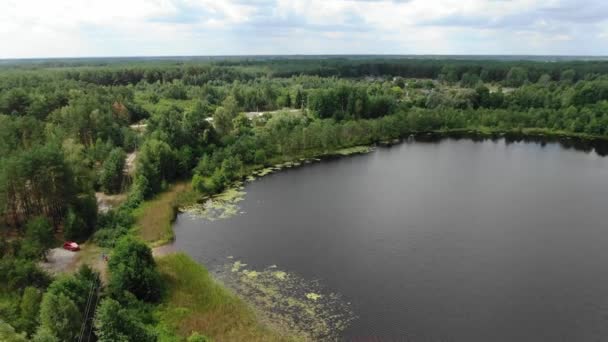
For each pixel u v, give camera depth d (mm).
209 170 114938
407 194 106562
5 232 75125
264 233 83312
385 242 79812
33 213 79062
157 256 71625
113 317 44938
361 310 58969
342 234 83188
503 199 102875
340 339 52844
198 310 56812
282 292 62906
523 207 97625
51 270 64688
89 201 80812
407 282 66375
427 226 87062
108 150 114688
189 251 75312
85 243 74875
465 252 76062
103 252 71375
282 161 135625
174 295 59781
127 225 81562
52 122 130500
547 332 55281
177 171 113000
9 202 75500
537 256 74750
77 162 90938
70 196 79562
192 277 64750
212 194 104875
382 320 56938
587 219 90562
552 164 134750
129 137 130750
